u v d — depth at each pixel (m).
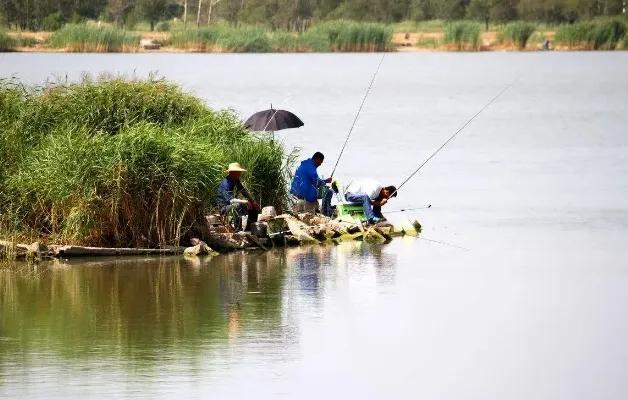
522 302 51.06
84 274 56.25
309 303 50.72
